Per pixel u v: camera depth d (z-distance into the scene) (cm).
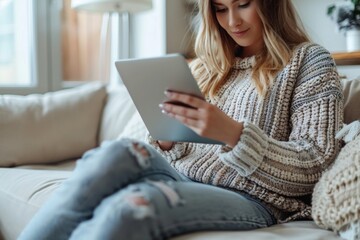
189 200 77
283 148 94
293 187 95
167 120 95
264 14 116
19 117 183
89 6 224
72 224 77
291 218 99
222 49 125
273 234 80
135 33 292
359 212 78
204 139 95
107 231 66
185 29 283
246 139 89
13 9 240
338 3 217
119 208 67
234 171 101
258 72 112
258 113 106
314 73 105
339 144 99
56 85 257
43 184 129
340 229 82
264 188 97
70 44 265
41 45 249
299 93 105
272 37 114
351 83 130
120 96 205
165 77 85
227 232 79
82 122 194
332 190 84
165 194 73
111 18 283
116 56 280
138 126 171
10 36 239
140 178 79
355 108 123
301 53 110
